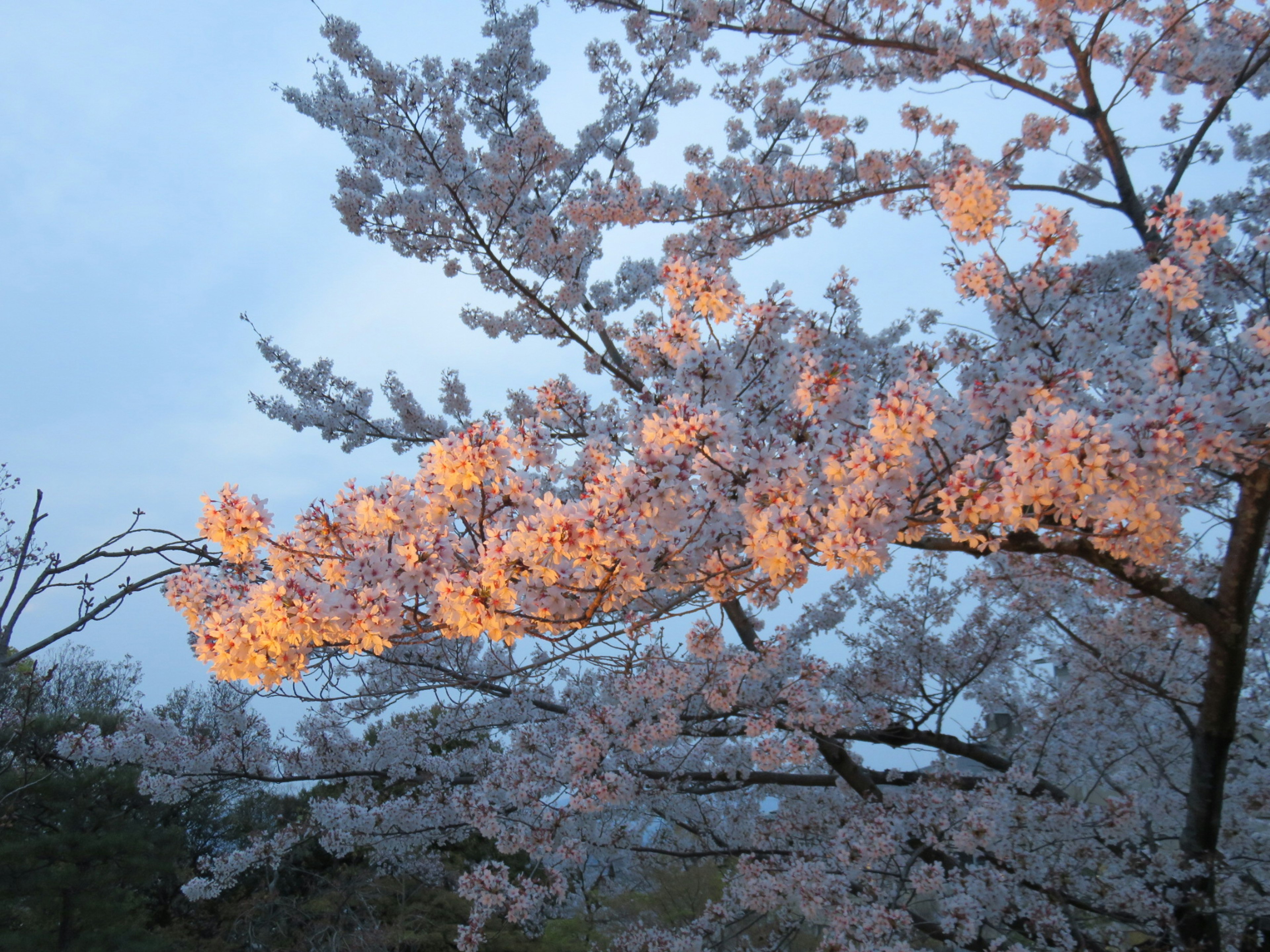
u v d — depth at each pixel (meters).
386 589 2.75
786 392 4.11
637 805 7.53
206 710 16.64
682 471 2.81
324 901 12.52
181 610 3.32
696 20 7.10
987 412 3.35
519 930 11.92
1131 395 2.79
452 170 7.67
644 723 6.09
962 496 2.60
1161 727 6.67
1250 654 6.68
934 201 3.68
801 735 5.84
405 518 2.87
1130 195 6.11
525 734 7.00
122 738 9.14
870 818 6.03
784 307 4.09
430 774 8.59
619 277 8.64
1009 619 7.06
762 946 7.33
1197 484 4.19
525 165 7.31
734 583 3.28
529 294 7.24
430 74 8.00
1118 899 5.51
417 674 7.18
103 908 8.60
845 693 7.32
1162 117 7.79
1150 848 6.03
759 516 2.79
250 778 8.66
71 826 8.70
